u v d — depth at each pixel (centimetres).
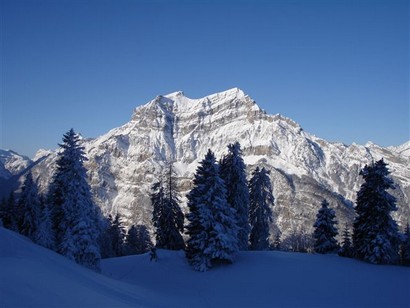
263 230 5984
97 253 4134
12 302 1652
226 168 5303
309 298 3019
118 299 2406
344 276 3609
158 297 3153
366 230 4556
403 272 3822
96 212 4538
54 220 4534
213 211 4312
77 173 4259
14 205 5856
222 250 4194
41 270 2356
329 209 5600
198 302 3094
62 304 1836
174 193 5959
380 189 4538
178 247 5816
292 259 4319
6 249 2697
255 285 3528
